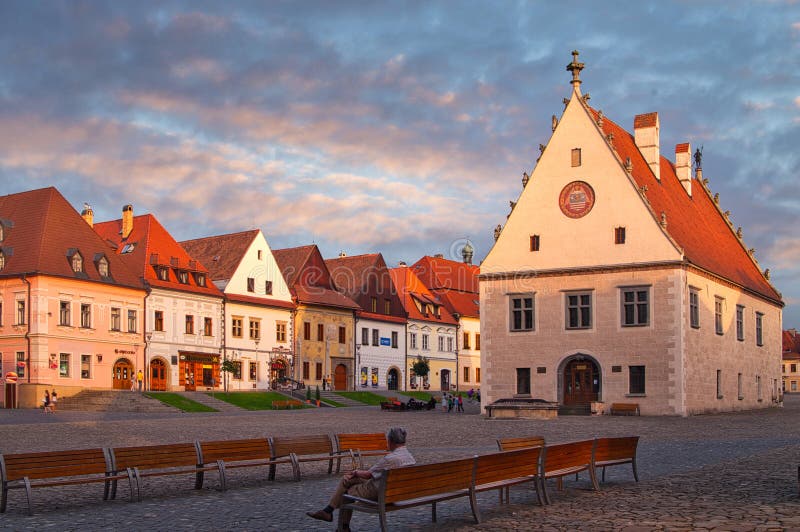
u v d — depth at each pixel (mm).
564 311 58125
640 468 23562
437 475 14391
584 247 57906
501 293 60312
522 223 60188
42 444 32938
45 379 66438
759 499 16734
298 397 76312
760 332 71750
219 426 43688
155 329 75562
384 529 13219
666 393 54375
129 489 20203
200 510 17016
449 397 69562
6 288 68375
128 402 62250
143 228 80062
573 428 41625
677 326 54500
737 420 48750
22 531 14844
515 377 59312
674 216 61219
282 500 18391
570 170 58969
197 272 80375
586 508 16453
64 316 68500
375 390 92125
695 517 14820
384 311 99812
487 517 15805
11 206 73500
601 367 56500
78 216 74000
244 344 83000
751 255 77625
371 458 27516
